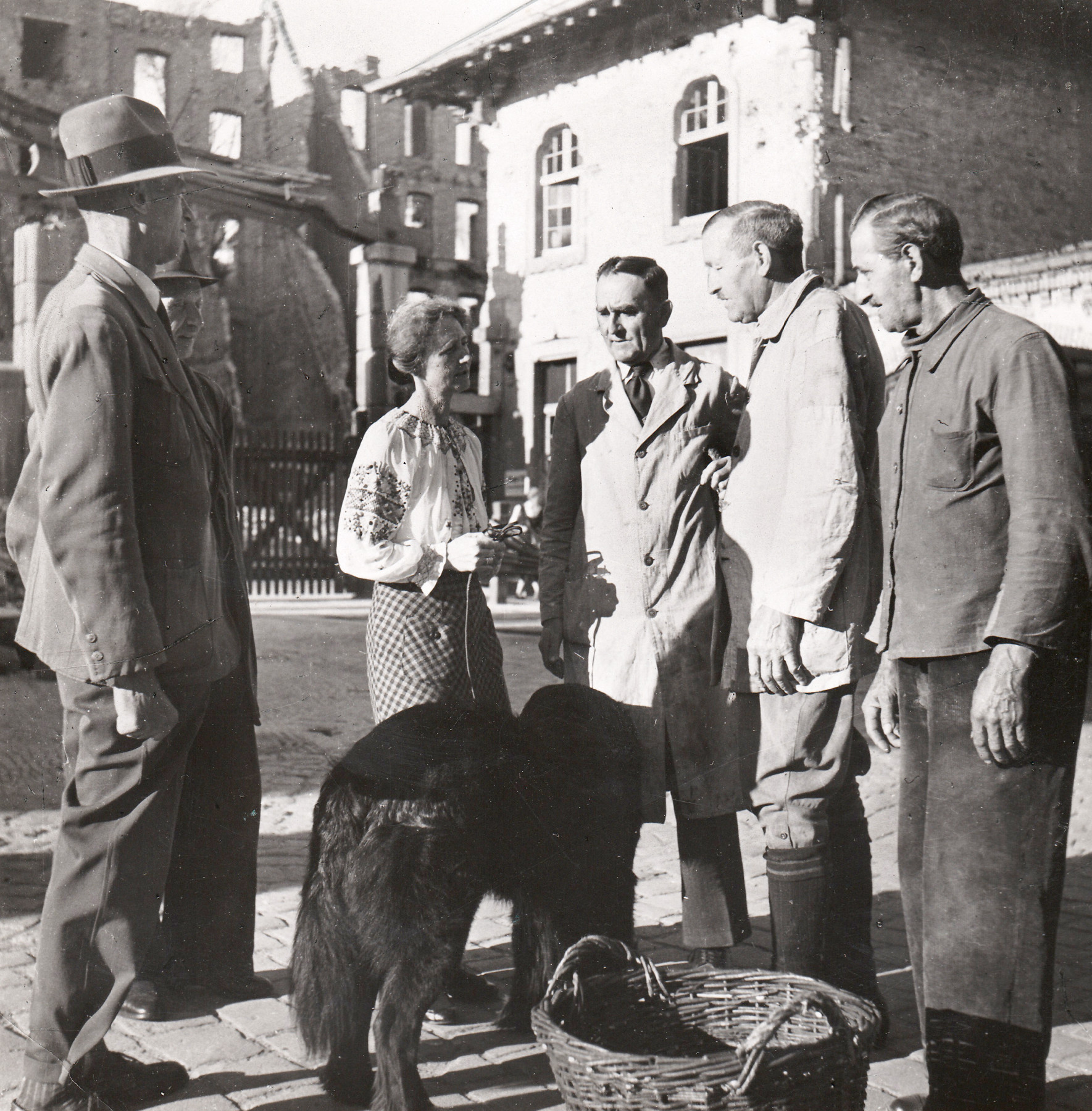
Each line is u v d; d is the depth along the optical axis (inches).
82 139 87.9
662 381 108.8
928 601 81.5
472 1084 92.4
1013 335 77.4
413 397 106.0
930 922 82.0
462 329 103.4
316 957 86.9
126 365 84.2
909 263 82.4
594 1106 70.8
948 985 81.0
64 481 80.5
